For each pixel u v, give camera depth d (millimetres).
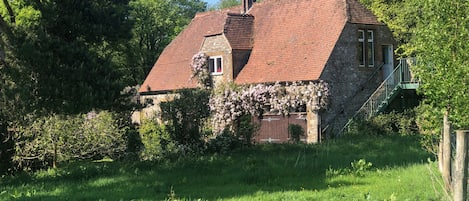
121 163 20297
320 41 31828
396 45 34344
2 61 14719
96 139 22422
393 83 31672
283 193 12594
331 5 33500
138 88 44969
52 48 14828
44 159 20922
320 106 29500
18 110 15758
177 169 17500
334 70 30641
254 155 20719
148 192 13320
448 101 13156
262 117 31922
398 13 36406
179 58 41406
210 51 36125
